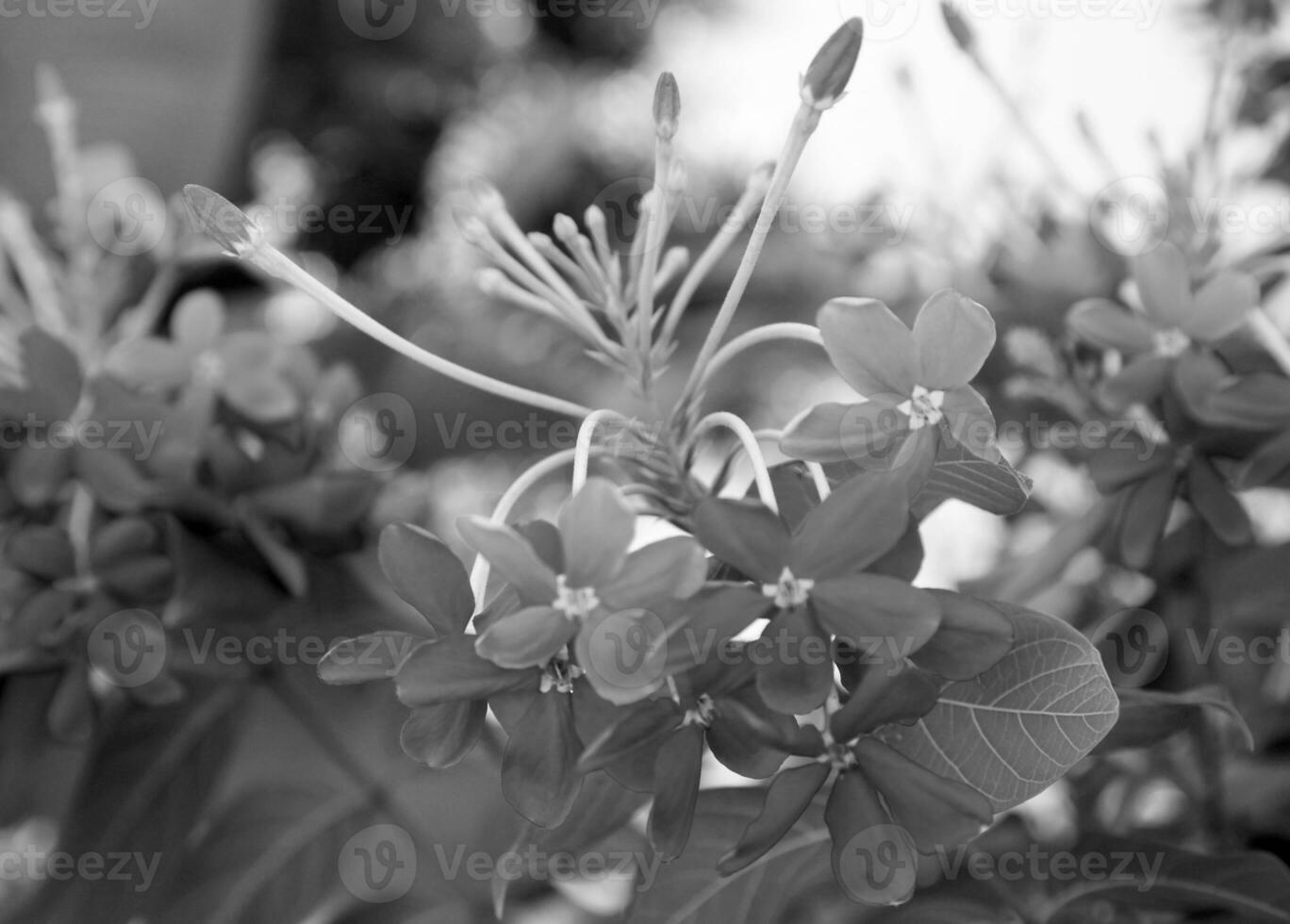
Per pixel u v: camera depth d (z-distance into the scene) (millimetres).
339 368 517
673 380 698
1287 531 504
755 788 428
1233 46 496
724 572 374
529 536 360
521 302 415
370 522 517
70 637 478
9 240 509
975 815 359
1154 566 477
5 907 521
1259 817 487
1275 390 426
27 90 781
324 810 503
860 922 456
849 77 376
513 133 1010
